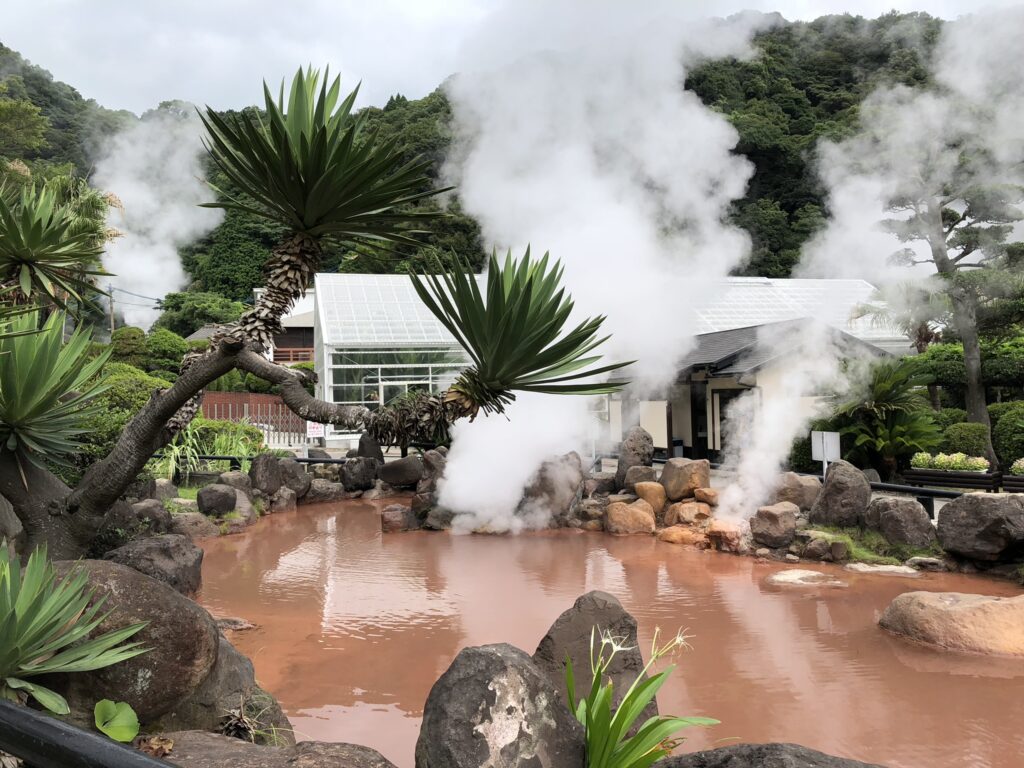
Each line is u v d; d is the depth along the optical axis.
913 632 5.19
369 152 2.16
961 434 12.67
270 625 5.65
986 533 6.86
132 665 2.69
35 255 3.27
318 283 21.47
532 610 6.02
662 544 8.75
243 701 3.15
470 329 2.19
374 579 7.18
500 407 2.35
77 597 2.45
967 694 4.21
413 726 3.88
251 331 2.35
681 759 2.14
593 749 2.22
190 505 10.30
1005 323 14.39
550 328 2.12
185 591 6.32
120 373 12.63
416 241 2.34
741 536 8.19
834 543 7.61
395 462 13.13
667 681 4.45
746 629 5.46
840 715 3.95
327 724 3.91
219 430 15.20
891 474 11.87
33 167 23.39
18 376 3.09
